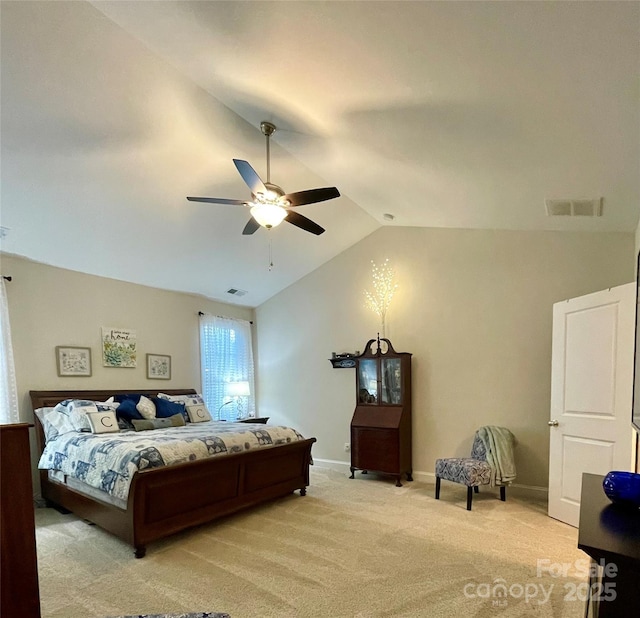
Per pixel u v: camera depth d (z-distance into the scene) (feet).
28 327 14.39
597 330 11.05
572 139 7.39
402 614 7.29
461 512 12.63
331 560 9.39
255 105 9.68
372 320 18.67
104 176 11.60
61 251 14.37
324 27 6.02
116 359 16.90
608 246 13.65
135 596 7.94
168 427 15.35
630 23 4.55
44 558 9.64
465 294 16.29
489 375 15.58
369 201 15.38
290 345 21.42
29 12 7.33
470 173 10.15
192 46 7.88
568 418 11.80
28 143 9.94
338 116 9.00
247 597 7.88
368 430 16.76
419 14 5.23
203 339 20.40
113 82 9.10
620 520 4.60
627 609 3.55
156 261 16.47
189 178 12.64
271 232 16.63
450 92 6.89
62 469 12.23
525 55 5.53
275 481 13.70
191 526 11.05
